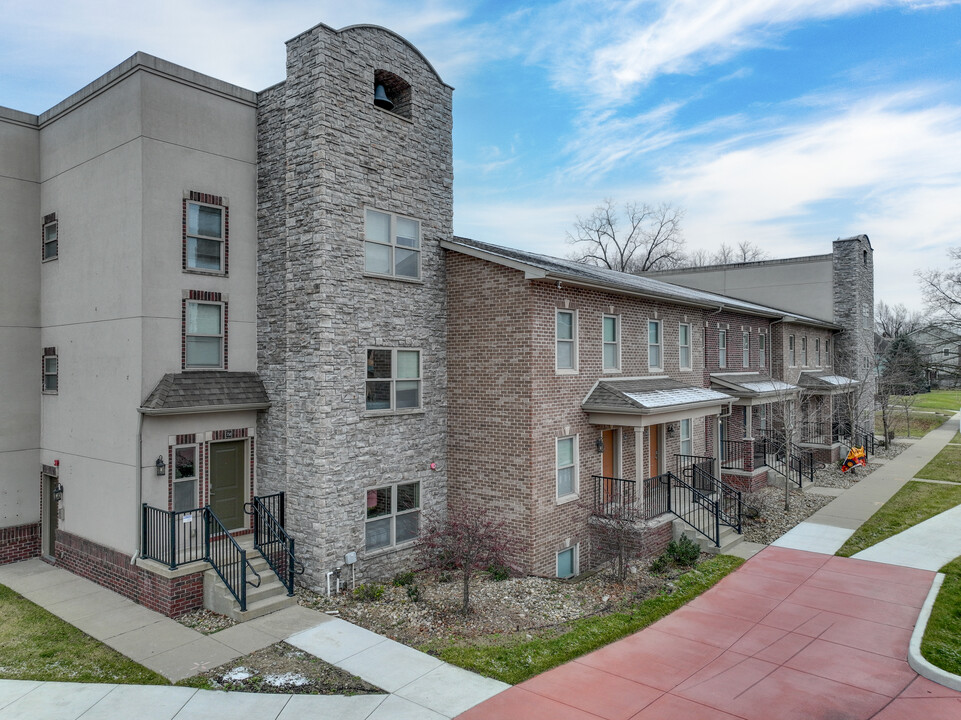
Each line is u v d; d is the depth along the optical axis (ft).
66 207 49.57
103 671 32.27
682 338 70.38
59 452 49.96
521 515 47.96
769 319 92.79
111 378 44.50
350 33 45.39
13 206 51.29
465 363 51.31
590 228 214.48
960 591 42.91
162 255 43.32
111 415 44.34
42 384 52.42
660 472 64.23
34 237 52.42
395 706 28.86
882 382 115.44
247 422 47.26
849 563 50.06
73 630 37.32
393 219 48.26
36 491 52.37
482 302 50.39
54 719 27.86
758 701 29.58
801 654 34.50
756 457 80.33
